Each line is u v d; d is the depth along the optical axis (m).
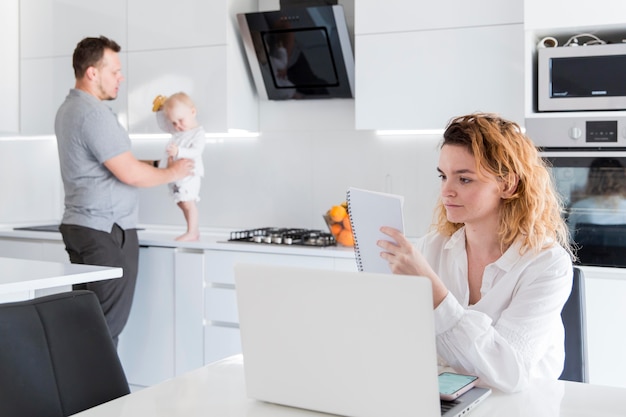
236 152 4.09
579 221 2.99
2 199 4.37
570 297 1.92
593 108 2.97
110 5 3.96
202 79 3.75
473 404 1.33
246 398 1.41
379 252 1.50
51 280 2.30
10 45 4.19
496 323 1.69
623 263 2.93
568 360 1.90
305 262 3.31
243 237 3.64
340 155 3.84
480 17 3.18
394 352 1.19
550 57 3.03
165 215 4.27
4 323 1.50
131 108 3.94
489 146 1.65
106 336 1.67
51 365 1.54
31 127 4.23
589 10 2.91
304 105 3.91
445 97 3.27
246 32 3.70
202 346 3.55
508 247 1.73
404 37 3.33
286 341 1.29
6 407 1.45
